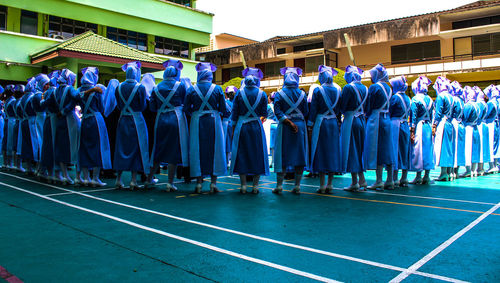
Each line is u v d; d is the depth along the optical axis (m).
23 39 20.09
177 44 28.25
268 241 3.72
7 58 19.58
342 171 6.68
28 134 8.50
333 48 31.59
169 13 27.09
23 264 3.10
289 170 7.40
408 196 6.26
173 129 6.56
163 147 6.60
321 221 4.52
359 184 6.88
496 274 2.86
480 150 9.48
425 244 3.61
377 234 3.96
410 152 7.56
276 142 6.52
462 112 8.77
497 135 10.27
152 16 26.12
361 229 4.15
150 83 7.41
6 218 4.62
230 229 4.16
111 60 18.19
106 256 3.30
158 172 9.58
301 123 6.43
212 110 6.55
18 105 8.90
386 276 2.84
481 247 3.51
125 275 2.88
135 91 6.68
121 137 6.79
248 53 36.84
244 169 6.45
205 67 6.62
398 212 5.00
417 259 3.20
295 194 6.49
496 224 4.35
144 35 26.28
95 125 7.01
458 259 3.20
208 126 6.50
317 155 6.46
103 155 7.09
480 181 8.34
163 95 6.59
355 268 3.00
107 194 6.39
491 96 10.12
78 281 2.77
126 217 4.71
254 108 6.47
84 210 5.10
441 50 28.34
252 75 6.62
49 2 21.38
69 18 22.38
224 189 7.13
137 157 6.77
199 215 4.84
